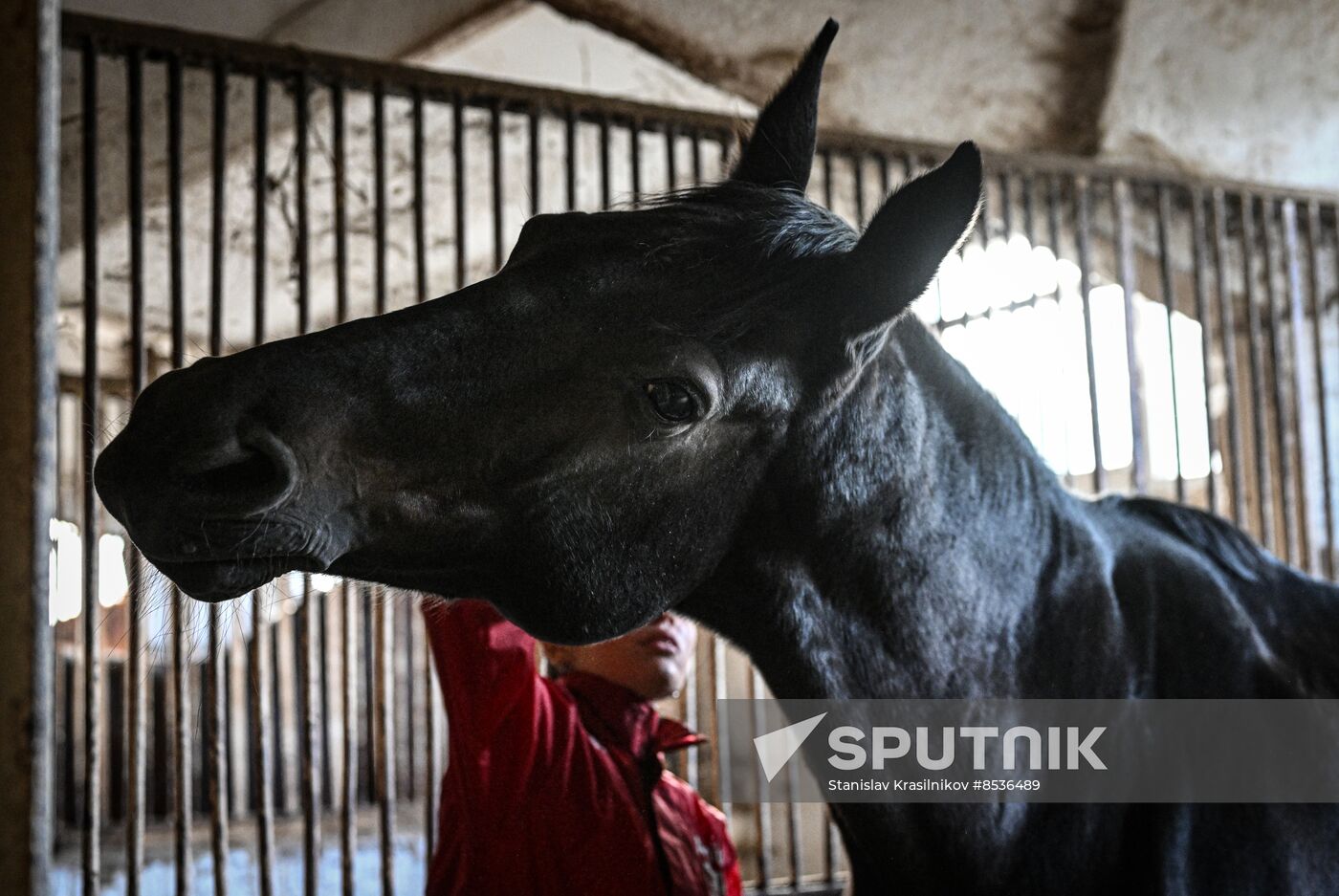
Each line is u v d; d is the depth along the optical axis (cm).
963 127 378
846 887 146
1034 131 378
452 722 152
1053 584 133
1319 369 337
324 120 358
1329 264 367
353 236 436
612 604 111
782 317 113
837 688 123
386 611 228
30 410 65
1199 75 360
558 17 367
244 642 500
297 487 97
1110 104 361
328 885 398
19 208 66
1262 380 356
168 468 92
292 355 101
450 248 461
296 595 126
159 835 427
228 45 229
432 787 228
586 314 108
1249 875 129
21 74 67
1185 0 342
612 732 161
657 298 110
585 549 109
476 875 150
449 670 151
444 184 408
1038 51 360
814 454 117
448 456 104
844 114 369
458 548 108
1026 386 312
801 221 118
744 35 352
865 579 122
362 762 523
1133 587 139
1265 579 151
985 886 125
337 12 334
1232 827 131
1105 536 143
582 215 117
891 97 367
